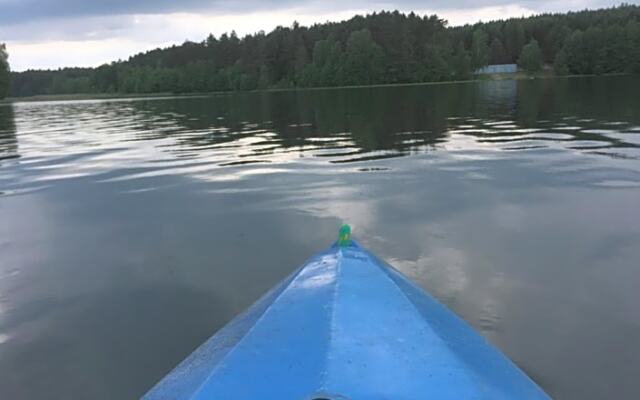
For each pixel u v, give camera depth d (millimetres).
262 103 33656
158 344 3531
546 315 3676
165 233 5652
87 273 4691
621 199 6105
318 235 5363
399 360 1903
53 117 27109
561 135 11398
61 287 4430
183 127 17688
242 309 3947
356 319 2182
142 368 3279
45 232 5867
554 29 81438
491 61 85188
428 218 5738
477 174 7723
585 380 2994
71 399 3016
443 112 19703
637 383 2957
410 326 2141
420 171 8117
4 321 3885
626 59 65312
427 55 69750
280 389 1752
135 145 12906
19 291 4379
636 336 3396
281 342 2033
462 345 2100
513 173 7680
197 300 4109
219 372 1877
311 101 33656
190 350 3453
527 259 4586
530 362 3162
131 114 26969
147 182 8180
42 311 4023
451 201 6352
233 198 6910
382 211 6055
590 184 6824
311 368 1847
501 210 5914
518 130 12719
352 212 6051
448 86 53469
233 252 5016
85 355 3426
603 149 9281
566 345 3322
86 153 11820
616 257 4547
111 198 7262
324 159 9586
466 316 3697
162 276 4562
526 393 1876
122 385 3121
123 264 4855
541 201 6184
